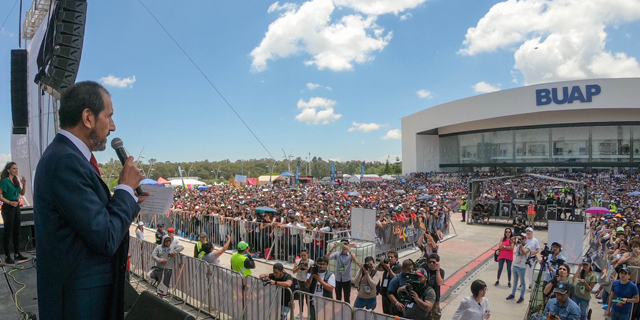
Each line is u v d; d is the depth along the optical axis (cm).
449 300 834
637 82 5206
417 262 609
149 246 786
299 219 1372
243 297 579
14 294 411
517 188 3938
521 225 1295
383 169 14212
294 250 1133
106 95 149
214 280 630
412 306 514
